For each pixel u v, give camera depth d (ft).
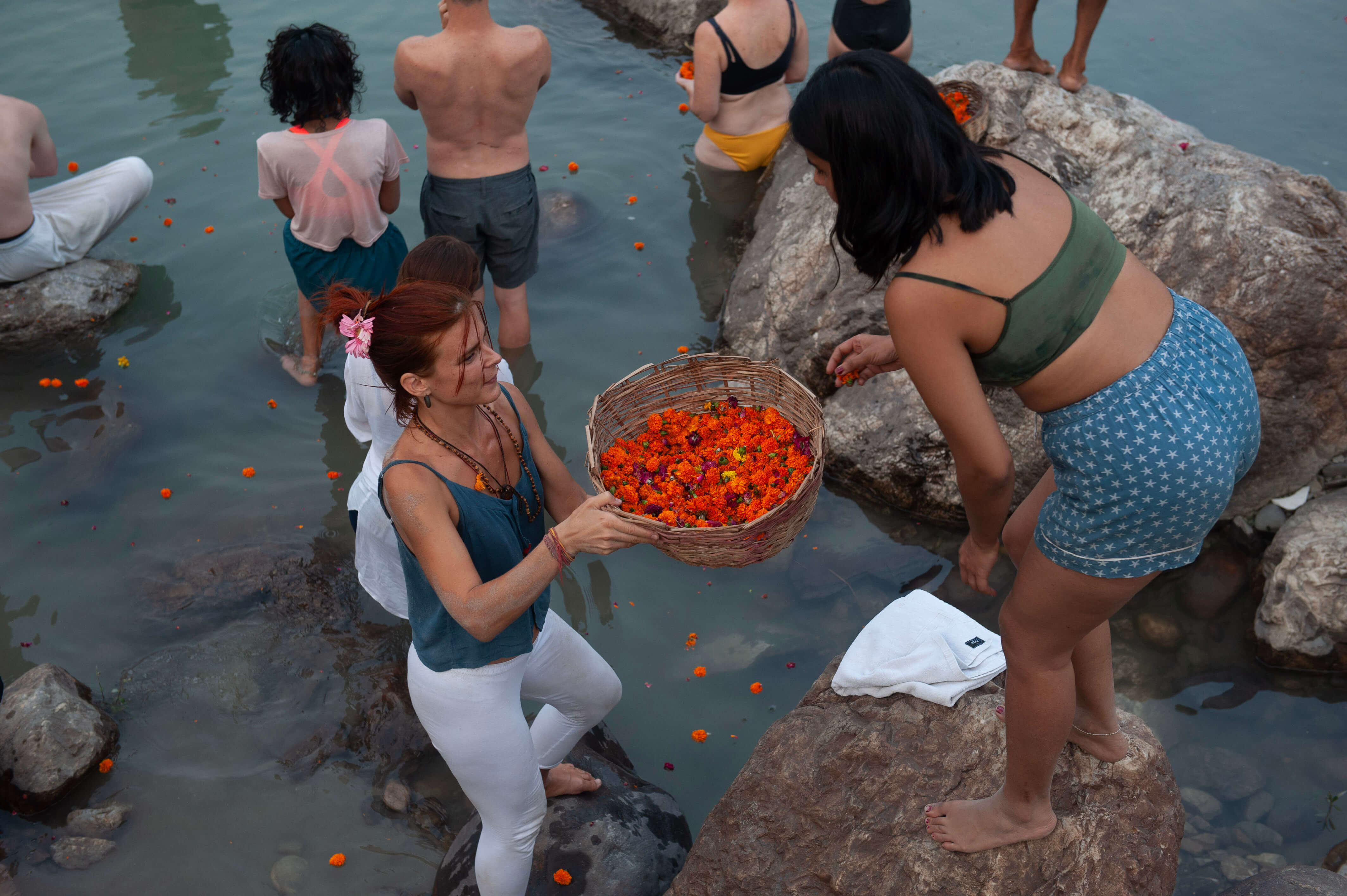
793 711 10.09
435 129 15.84
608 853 10.25
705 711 12.26
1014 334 6.16
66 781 11.31
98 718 11.86
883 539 14.67
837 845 8.95
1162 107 22.75
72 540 14.43
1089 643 7.82
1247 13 27.09
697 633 13.24
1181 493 6.13
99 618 13.33
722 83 21.08
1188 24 26.55
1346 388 13.99
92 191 19.03
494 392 7.36
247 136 23.40
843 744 9.36
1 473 15.43
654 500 9.64
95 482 15.33
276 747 11.91
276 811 11.27
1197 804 11.19
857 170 6.05
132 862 10.76
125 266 19.22
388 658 12.86
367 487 11.16
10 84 25.12
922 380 6.47
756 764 9.65
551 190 21.47
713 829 9.63
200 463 15.72
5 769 11.25
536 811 8.91
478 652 7.93
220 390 17.08
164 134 23.36
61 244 18.47
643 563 14.34
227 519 14.74
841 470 15.64
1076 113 17.69
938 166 5.88
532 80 15.80
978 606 13.44
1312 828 10.87
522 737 8.42
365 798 11.42
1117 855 8.34
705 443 11.04
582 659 9.37
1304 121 22.11
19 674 12.58
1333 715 12.17
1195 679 12.66
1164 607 13.58
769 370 11.32
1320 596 12.50
